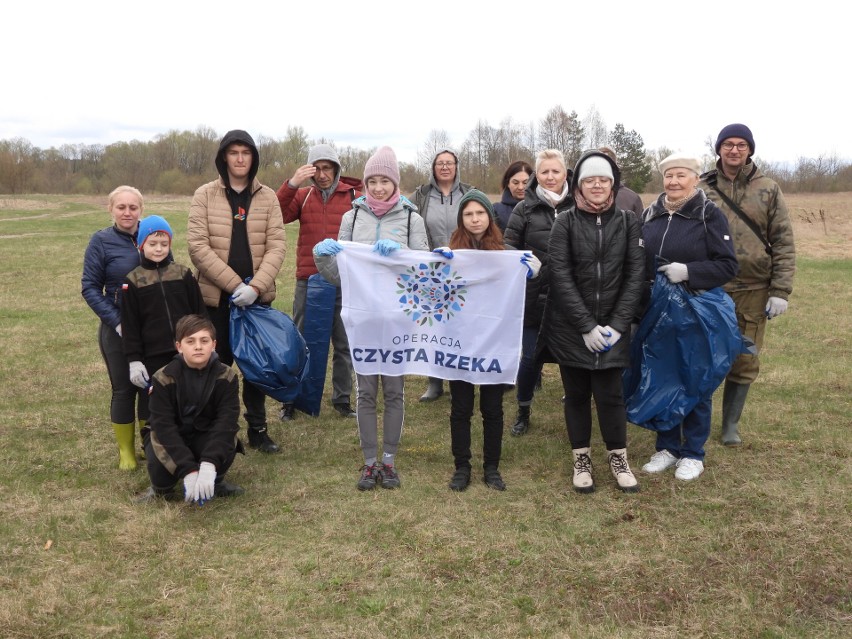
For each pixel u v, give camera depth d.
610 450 4.76
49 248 21.52
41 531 4.13
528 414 5.98
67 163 80.06
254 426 5.54
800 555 3.84
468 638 3.21
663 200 4.91
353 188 6.41
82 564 3.76
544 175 5.67
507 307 4.65
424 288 4.71
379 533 4.14
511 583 3.64
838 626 3.27
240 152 5.20
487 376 4.68
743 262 5.25
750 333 5.37
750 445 5.48
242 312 5.33
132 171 75.62
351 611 3.40
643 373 4.88
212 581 3.63
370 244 4.89
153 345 4.89
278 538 4.09
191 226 5.27
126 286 4.81
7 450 5.51
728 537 4.05
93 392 7.15
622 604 3.45
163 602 3.44
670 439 5.08
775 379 7.39
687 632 3.24
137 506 4.49
